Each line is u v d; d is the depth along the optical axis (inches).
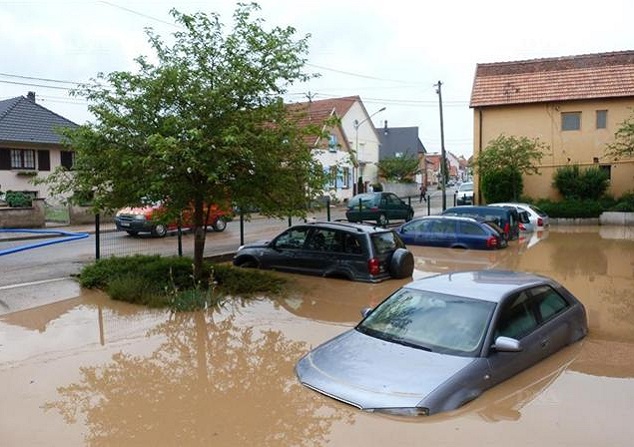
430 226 711.7
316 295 439.5
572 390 237.9
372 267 471.2
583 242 765.9
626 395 232.7
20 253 636.1
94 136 417.1
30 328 357.1
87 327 360.8
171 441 204.7
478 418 208.7
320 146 483.2
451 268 567.2
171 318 382.6
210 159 409.7
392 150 2618.1
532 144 1079.6
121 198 440.8
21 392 254.4
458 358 227.0
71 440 206.1
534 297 274.2
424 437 194.1
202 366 290.0
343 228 493.0
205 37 450.0
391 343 245.1
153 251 665.6
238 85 430.9
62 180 465.4
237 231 903.7
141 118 430.6
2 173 1230.9
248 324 369.1
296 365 265.9
